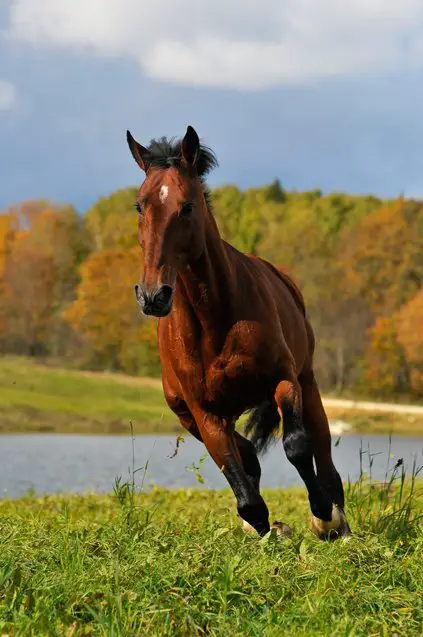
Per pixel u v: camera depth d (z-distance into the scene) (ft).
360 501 37.52
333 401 291.17
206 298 28.30
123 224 483.10
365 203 507.30
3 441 177.88
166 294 26.04
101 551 26.63
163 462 120.06
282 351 29.63
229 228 459.32
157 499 54.34
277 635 19.47
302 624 20.48
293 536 30.78
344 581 23.34
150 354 327.67
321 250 415.44
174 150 28.37
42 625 20.35
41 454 136.77
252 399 29.89
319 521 30.04
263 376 29.30
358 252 386.11
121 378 318.86
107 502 52.80
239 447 33.50
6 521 34.55
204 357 29.07
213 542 26.40
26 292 425.69
